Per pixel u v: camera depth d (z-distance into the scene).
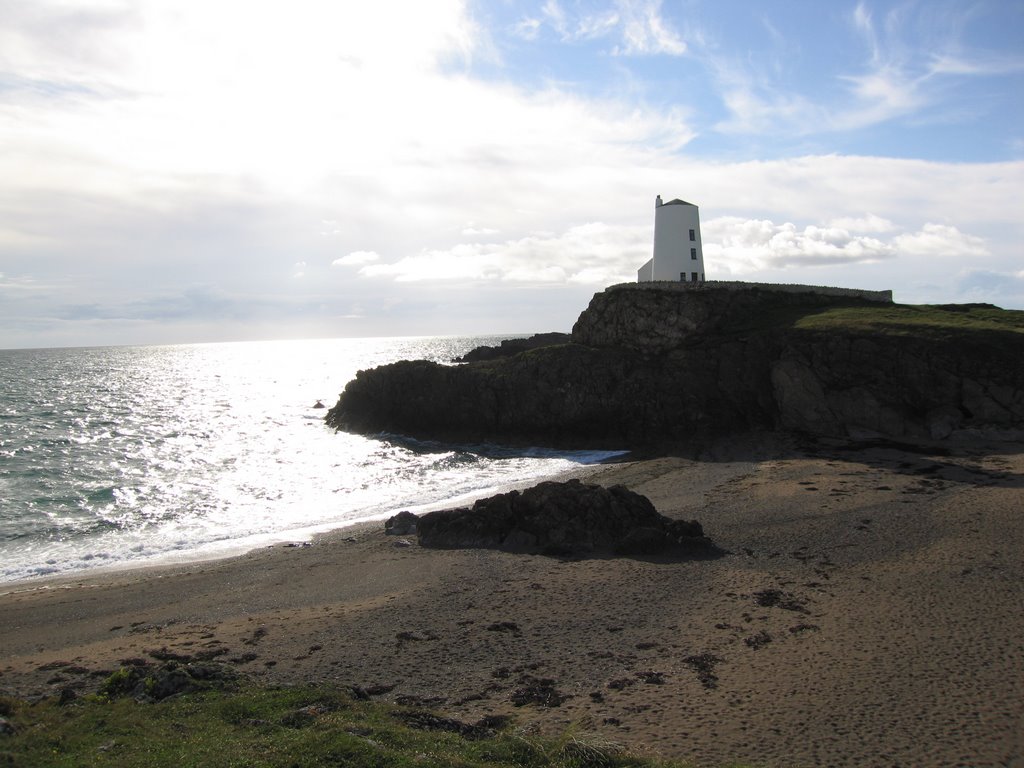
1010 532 25.56
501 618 20.28
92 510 38.91
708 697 15.01
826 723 13.80
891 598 20.33
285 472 49.91
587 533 27.36
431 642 18.72
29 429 70.81
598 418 54.03
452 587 23.27
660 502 34.78
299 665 17.42
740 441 47.84
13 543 32.44
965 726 13.55
